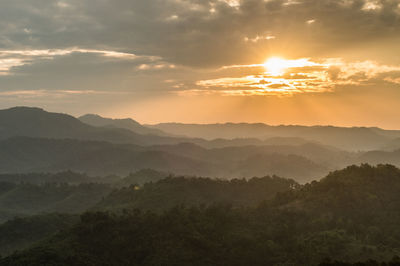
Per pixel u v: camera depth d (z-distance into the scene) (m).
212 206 166.62
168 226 144.25
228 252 132.38
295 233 142.75
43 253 127.88
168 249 131.50
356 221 146.50
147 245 136.00
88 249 134.50
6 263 126.25
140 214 159.88
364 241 131.62
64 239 140.25
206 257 129.75
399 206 151.38
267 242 135.50
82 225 144.88
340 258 121.12
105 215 150.62
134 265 129.00
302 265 122.31
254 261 128.75
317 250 124.81
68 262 126.06
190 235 136.88
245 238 137.25
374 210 151.12
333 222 145.62
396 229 137.00
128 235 141.25
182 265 125.62
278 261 127.00
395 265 97.88
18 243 185.88
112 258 131.62
